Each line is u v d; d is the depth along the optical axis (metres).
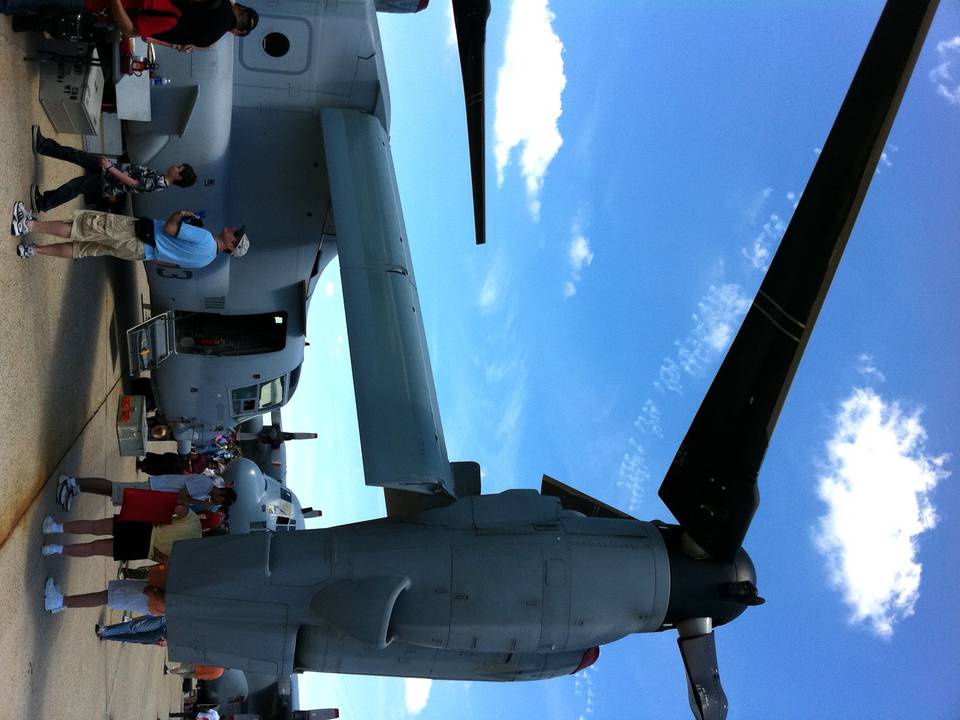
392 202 6.74
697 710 5.48
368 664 5.71
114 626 7.28
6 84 4.27
